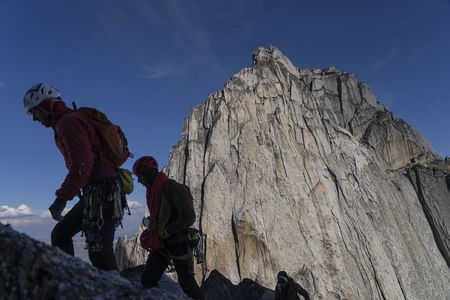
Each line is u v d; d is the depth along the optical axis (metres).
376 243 79.00
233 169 82.06
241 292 15.09
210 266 69.38
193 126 93.06
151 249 5.72
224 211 76.19
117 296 3.93
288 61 117.81
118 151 5.00
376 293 72.12
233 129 88.75
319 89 113.94
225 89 96.12
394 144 103.69
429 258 84.69
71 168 4.57
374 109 112.25
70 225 5.04
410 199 94.75
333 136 96.88
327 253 74.06
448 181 97.88
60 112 4.98
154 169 5.88
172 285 9.91
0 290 3.31
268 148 85.69
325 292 68.81
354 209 83.06
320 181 83.94
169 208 5.66
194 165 84.81
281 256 70.94
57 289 3.51
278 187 79.94
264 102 94.00
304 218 77.38
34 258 3.63
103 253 4.77
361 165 92.31
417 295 76.50
